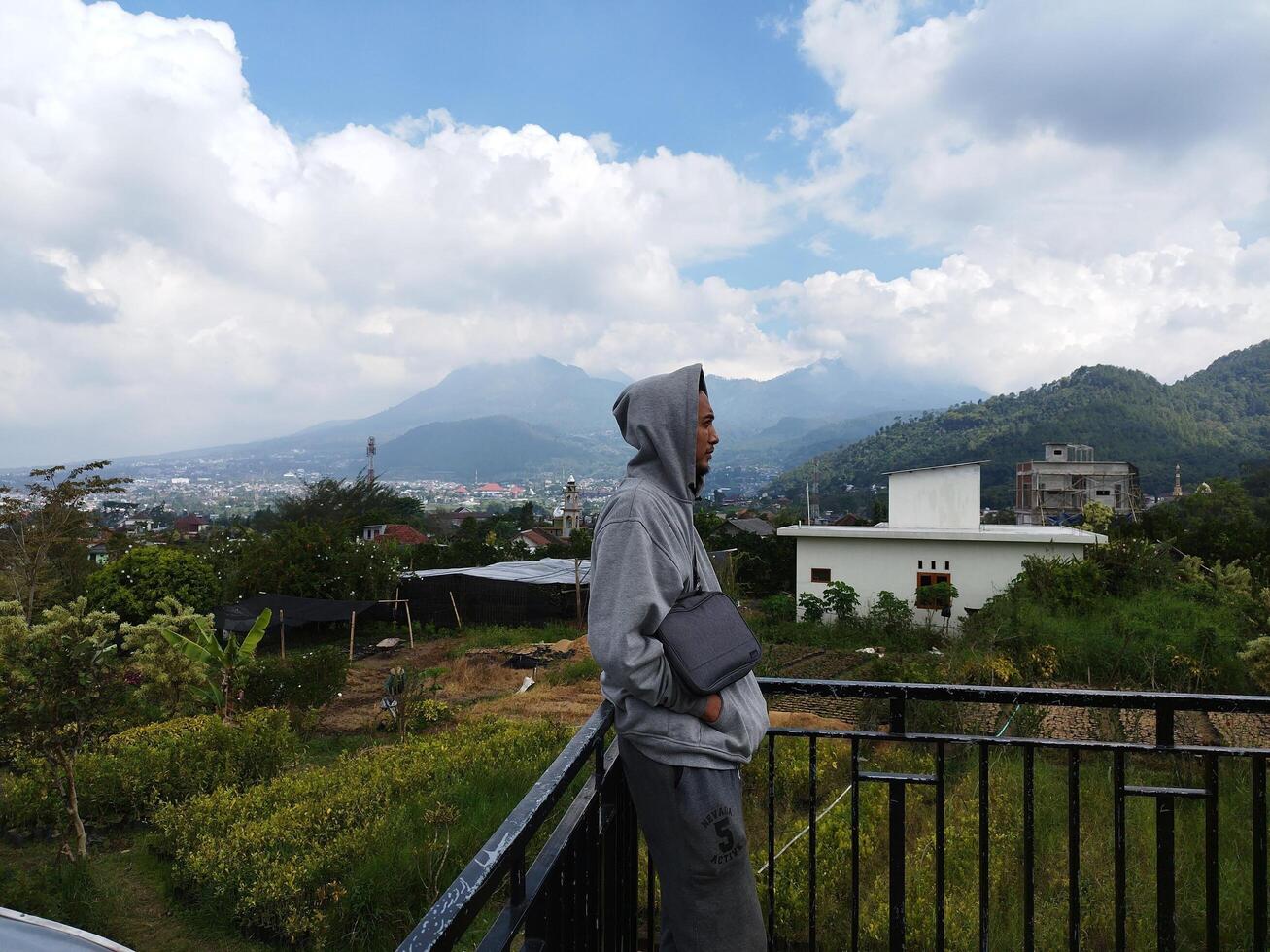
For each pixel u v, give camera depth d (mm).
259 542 26234
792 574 29453
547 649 19109
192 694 12203
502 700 14023
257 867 6242
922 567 18828
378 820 6762
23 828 8234
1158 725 2012
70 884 6516
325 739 11961
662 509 1637
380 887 5855
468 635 22859
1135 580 16375
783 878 4844
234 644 12453
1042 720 8578
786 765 7102
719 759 1575
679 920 1591
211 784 8773
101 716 7797
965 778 6973
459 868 6055
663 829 1587
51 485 20797
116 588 21906
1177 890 4559
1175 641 12688
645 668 1495
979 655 13352
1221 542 24906
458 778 7949
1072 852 2061
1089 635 13430
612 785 1890
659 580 1588
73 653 7301
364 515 50781
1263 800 2027
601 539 1626
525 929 1452
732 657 1589
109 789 8352
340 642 22875
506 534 55000
